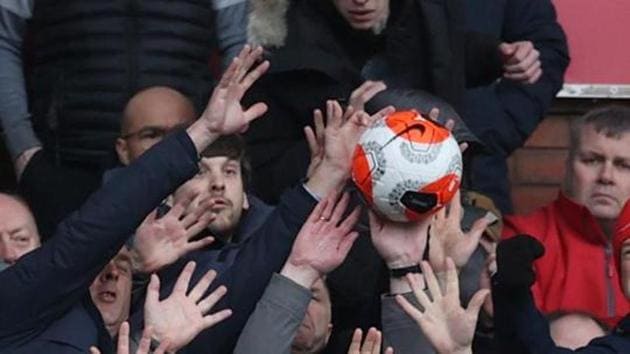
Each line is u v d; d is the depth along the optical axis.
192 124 10.38
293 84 12.34
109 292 10.73
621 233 10.79
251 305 10.30
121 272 10.72
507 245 10.07
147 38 12.47
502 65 13.20
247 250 10.39
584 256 12.53
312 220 10.34
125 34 12.46
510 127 13.24
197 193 11.13
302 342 11.12
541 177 14.22
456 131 11.76
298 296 10.25
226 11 12.67
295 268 10.28
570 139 12.92
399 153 10.17
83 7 12.47
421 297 9.94
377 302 11.13
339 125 10.47
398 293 10.27
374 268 11.30
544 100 13.38
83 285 10.00
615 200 12.52
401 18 12.48
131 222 9.96
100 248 9.94
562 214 12.70
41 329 10.01
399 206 10.20
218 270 10.80
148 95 11.64
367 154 10.22
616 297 12.45
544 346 10.02
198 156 10.10
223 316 9.91
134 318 10.48
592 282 12.47
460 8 12.69
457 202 10.47
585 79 14.27
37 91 12.64
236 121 10.16
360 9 12.34
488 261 11.29
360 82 12.41
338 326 11.37
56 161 12.52
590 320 11.37
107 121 12.41
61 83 12.49
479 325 11.16
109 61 12.42
